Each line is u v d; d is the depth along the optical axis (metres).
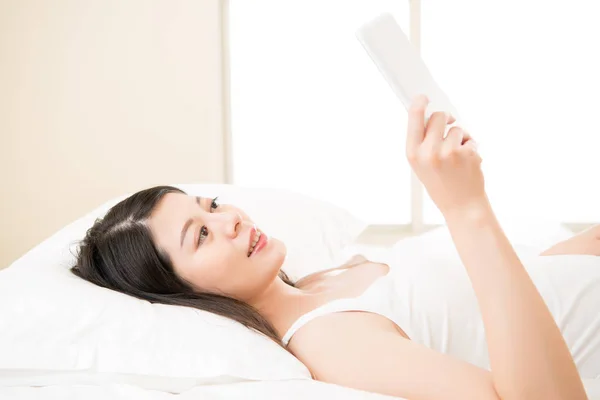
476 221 0.79
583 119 3.07
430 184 0.78
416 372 0.92
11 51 3.09
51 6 3.08
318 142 3.22
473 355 1.17
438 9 3.08
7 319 1.11
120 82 3.11
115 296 1.17
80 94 3.11
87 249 1.30
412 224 3.19
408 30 3.14
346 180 3.23
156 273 1.22
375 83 3.16
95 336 1.09
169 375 1.03
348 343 1.03
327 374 1.02
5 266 3.16
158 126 3.13
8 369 1.06
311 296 1.28
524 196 3.15
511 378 0.77
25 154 3.13
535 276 1.23
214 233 1.21
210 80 3.11
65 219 3.16
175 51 3.10
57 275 1.24
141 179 3.15
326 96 3.20
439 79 3.12
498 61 3.08
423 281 1.22
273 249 1.22
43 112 3.12
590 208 3.12
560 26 3.03
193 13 3.09
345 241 1.88
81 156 3.13
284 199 1.93
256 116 3.23
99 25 3.09
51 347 1.08
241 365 1.02
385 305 1.16
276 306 1.25
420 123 0.75
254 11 3.19
